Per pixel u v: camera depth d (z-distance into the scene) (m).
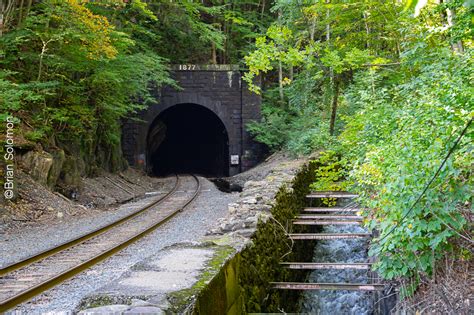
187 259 4.32
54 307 5.59
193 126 46.25
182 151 49.19
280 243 8.54
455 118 5.29
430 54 9.06
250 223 7.13
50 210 14.36
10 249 9.67
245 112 34.69
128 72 20.05
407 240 5.96
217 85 34.84
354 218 10.45
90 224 13.02
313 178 17.58
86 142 21.72
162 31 34.53
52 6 16.05
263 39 10.64
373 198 6.89
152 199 19.20
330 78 16.14
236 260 4.76
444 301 5.21
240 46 40.41
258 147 34.59
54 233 11.66
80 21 16.16
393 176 5.86
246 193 10.71
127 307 2.92
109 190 20.94
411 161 5.79
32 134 15.80
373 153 6.72
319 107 24.28
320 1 13.11
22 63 17.19
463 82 7.08
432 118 5.88
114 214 14.99
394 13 11.98
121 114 23.23
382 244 6.29
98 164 23.88
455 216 5.72
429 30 9.25
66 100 18.47
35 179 15.56
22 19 17.27
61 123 18.69
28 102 16.72
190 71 34.72
